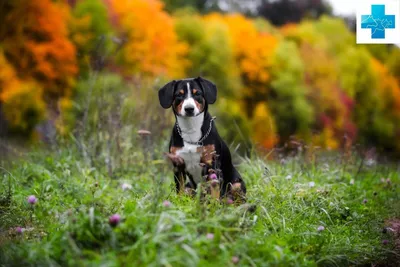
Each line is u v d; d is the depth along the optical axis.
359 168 7.29
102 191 4.76
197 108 4.72
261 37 23.33
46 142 8.32
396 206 5.80
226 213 3.63
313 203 4.91
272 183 5.00
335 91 25.00
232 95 20.88
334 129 24.73
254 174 6.22
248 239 3.24
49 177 5.70
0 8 15.00
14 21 15.07
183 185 4.77
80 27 16.52
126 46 16.86
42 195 4.79
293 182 5.42
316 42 27.81
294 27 29.77
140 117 7.88
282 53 22.55
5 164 7.04
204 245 3.07
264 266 3.08
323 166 7.23
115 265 2.74
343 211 4.94
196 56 20.42
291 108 22.25
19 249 3.13
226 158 5.11
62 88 15.52
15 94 13.79
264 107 20.70
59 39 15.38
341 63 27.02
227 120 13.21
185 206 3.71
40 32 15.39
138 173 6.77
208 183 4.14
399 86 31.53
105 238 3.11
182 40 20.45
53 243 3.12
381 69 30.39
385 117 29.17
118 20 17.52
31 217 4.10
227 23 23.42
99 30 16.70
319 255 3.65
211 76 20.59
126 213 3.56
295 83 22.41
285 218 4.24
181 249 2.93
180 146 4.86
